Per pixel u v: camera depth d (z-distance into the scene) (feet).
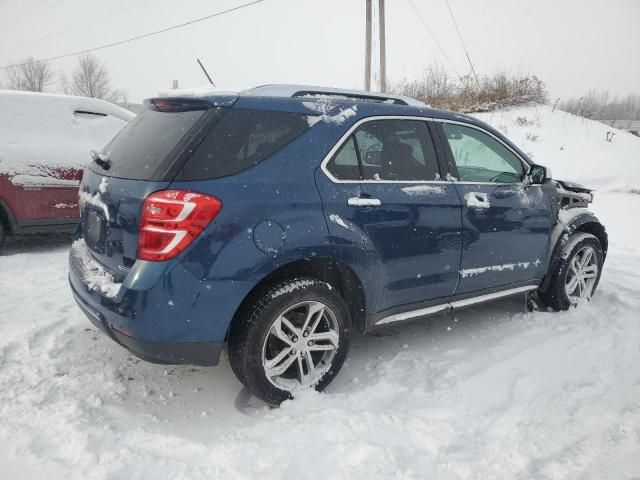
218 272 8.02
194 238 7.84
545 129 52.54
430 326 13.19
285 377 9.52
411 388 9.92
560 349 11.69
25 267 16.52
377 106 10.41
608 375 10.46
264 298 8.54
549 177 12.85
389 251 9.94
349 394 9.58
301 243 8.66
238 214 8.14
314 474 7.21
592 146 47.60
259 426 8.44
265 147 8.76
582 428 8.54
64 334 11.53
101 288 8.34
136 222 7.97
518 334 12.66
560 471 7.43
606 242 15.40
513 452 7.80
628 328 12.96
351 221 9.31
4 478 7.02
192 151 8.15
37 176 17.56
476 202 11.32
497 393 9.74
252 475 7.15
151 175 8.12
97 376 9.87
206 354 8.31
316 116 9.46
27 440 7.78
